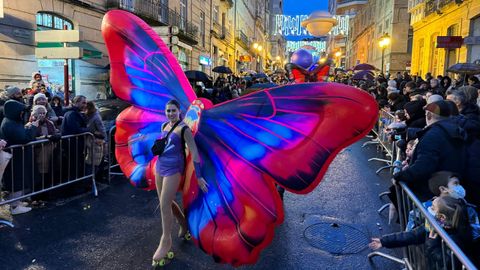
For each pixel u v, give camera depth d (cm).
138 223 498
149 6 1812
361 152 1026
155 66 454
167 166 379
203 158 378
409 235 304
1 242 432
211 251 361
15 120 515
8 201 493
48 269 378
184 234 447
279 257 416
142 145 454
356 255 422
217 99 1248
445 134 330
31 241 437
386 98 1260
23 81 1129
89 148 616
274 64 7344
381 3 3747
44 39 768
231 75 2511
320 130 314
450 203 277
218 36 3231
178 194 621
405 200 367
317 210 565
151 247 430
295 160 322
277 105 342
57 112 779
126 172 465
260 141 343
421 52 2653
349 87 312
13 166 516
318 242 453
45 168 557
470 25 1748
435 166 325
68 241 440
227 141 365
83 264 389
